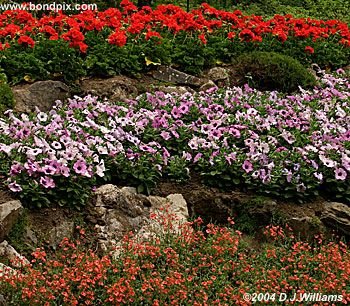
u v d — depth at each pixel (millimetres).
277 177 3930
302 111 4570
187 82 5145
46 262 3268
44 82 4633
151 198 3883
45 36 5039
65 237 3500
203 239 3572
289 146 4242
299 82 5172
